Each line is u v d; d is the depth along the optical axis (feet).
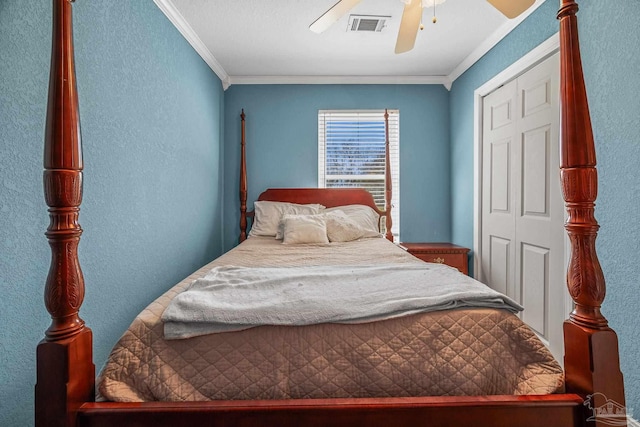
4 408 3.51
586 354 2.78
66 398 2.49
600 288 2.86
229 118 11.46
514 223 8.16
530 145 7.54
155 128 6.60
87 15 4.62
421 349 3.18
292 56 9.75
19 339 3.66
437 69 10.83
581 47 5.59
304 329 3.22
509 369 3.15
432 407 2.71
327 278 4.37
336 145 11.64
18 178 3.63
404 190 11.67
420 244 11.19
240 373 3.07
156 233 6.65
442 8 7.32
